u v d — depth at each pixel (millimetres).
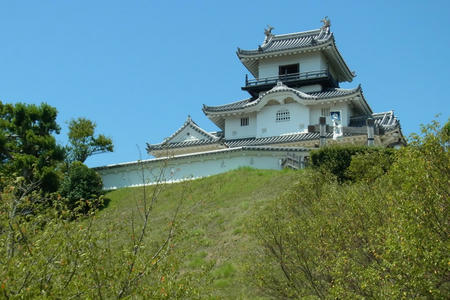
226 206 32250
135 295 11625
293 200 21641
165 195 36688
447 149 14664
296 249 17766
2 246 11227
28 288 9844
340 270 14625
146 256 11992
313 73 55594
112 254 11992
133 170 43312
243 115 56250
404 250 12445
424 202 13266
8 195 12594
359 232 15359
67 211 12102
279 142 50469
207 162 41781
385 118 51531
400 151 15508
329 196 18938
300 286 18031
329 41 55125
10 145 40875
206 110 56250
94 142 50562
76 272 10930
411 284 12312
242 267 19578
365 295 14203
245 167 39562
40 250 10914
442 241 12789
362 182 21047
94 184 39094
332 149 31594
